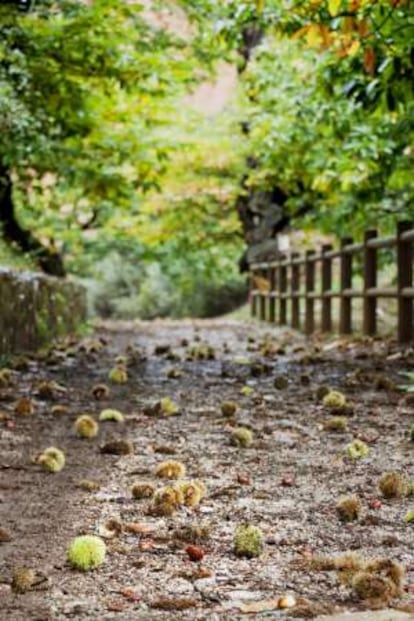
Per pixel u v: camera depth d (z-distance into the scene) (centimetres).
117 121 1304
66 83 1077
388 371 896
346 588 310
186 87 1308
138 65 1066
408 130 1073
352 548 359
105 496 439
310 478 477
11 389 798
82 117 1201
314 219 1823
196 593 308
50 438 584
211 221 2727
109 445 539
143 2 1089
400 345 1095
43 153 1189
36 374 923
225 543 365
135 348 1334
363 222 1485
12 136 1062
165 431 611
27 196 1688
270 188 2170
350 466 503
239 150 2248
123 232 2673
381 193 1344
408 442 563
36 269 1778
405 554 351
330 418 650
